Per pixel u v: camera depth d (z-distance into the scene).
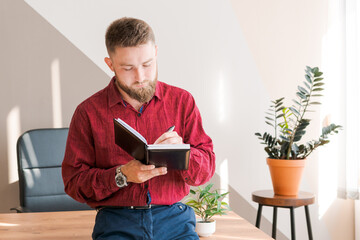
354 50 3.10
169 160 1.33
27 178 2.78
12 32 3.08
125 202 1.52
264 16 3.35
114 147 1.56
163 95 1.63
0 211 3.09
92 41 3.17
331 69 3.33
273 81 3.36
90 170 1.52
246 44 3.33
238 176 3.34
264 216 3.38
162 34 3.23
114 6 3.18
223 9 3.30
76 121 1.59
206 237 1.92
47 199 2.80
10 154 3.10
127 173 1.40
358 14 3.09
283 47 3.37
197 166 1.49
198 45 3.27
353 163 3.13
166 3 3.23
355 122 3.12
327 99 3.37
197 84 3.28
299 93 2.79
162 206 1.57
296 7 3.38
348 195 3.16
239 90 3.33
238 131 3.34
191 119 1.63
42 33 3.12
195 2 3.26
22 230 2.01
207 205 2.08
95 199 1.52
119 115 1.58
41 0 3.11
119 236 1.50
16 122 3.10
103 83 3.19
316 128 3.38
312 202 2.78
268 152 2.95
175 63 3.25
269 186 3.38
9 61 3.08
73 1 3.14
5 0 3.07
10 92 3.09
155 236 1.52
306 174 3.41
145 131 1.60
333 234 3.45
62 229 2.03
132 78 1.44
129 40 1.38
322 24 3.40
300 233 3.41
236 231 2.02
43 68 3.12
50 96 3.14
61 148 2.88
